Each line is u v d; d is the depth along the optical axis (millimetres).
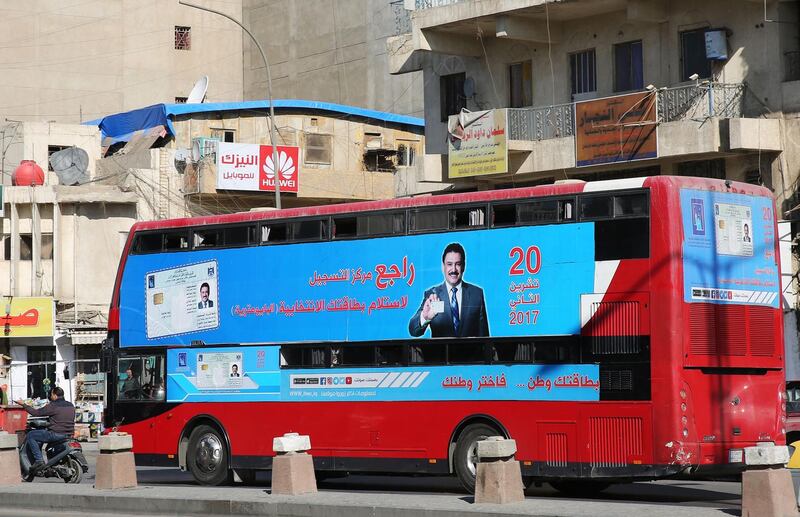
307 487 17734
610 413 16594
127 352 22297
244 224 20906
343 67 61188
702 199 16828
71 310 47625
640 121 29609
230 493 18297
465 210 18406
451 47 34812
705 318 16547
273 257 20469
